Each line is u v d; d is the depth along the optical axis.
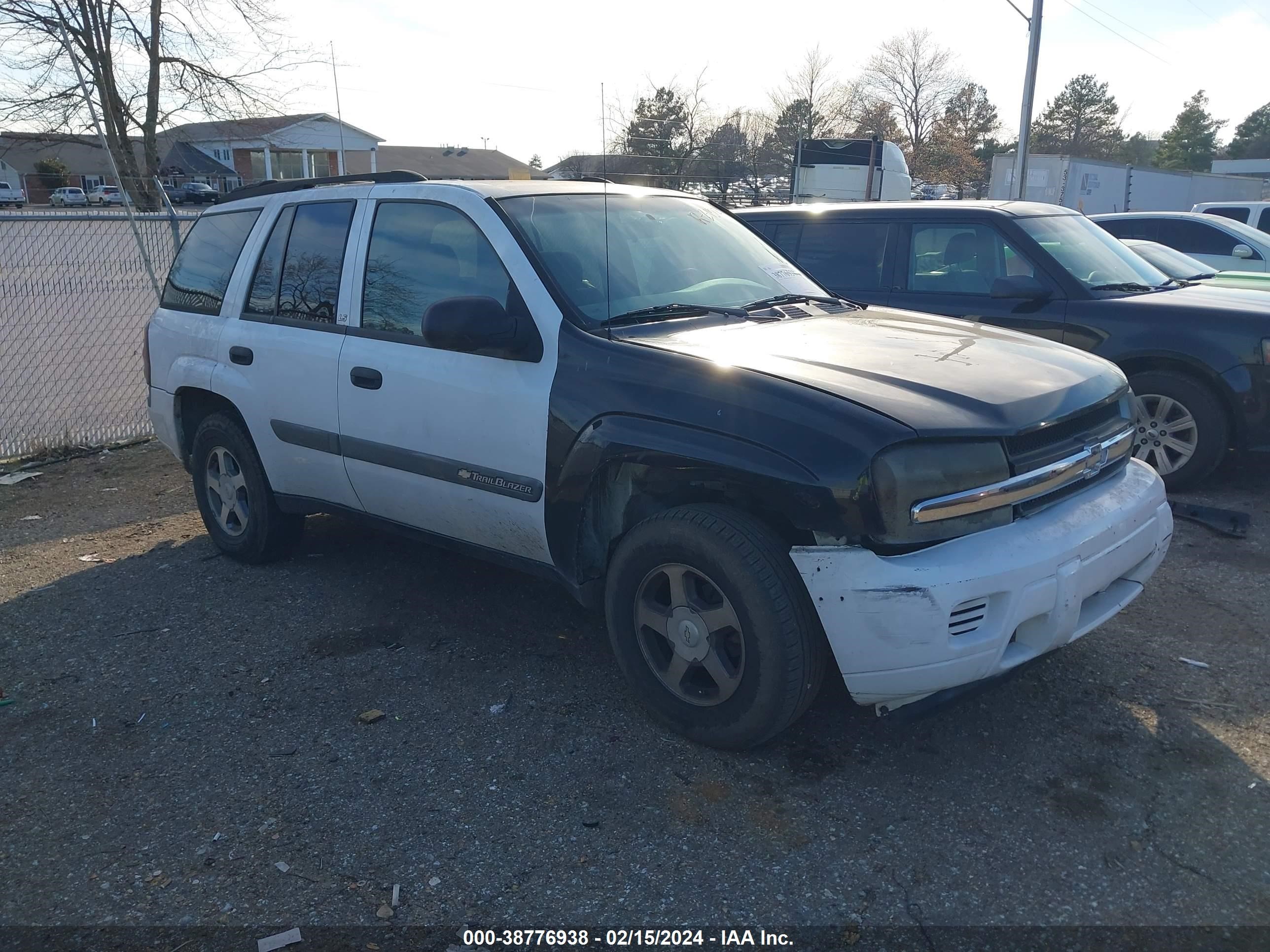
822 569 2.89
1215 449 5.89
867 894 2.64
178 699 3.79
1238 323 5.75
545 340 3.56
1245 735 3.35
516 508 3.68
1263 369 5.66
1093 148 77.69
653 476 3.33
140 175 27.86
